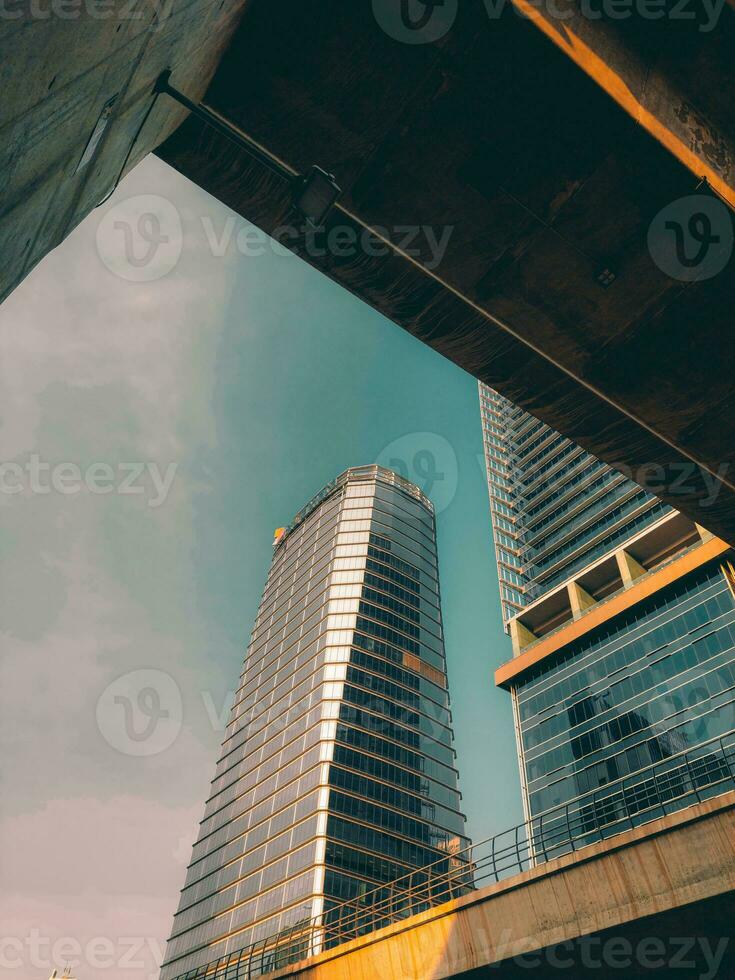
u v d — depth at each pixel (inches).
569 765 2468.0
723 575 2377.0
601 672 2591.0
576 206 431.2
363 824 3100.4
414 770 3476.9
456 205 438.0
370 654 3816.4
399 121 406.0
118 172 345.7
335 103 399.9
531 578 3408.0
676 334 486.3
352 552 4404.5
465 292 485.1
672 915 623.5
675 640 2395.4
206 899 3464.6
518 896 730.8
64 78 169.9
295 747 3528.5
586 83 380.5
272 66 387.9
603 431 563.2
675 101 430.0
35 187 194.5
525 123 400.8
